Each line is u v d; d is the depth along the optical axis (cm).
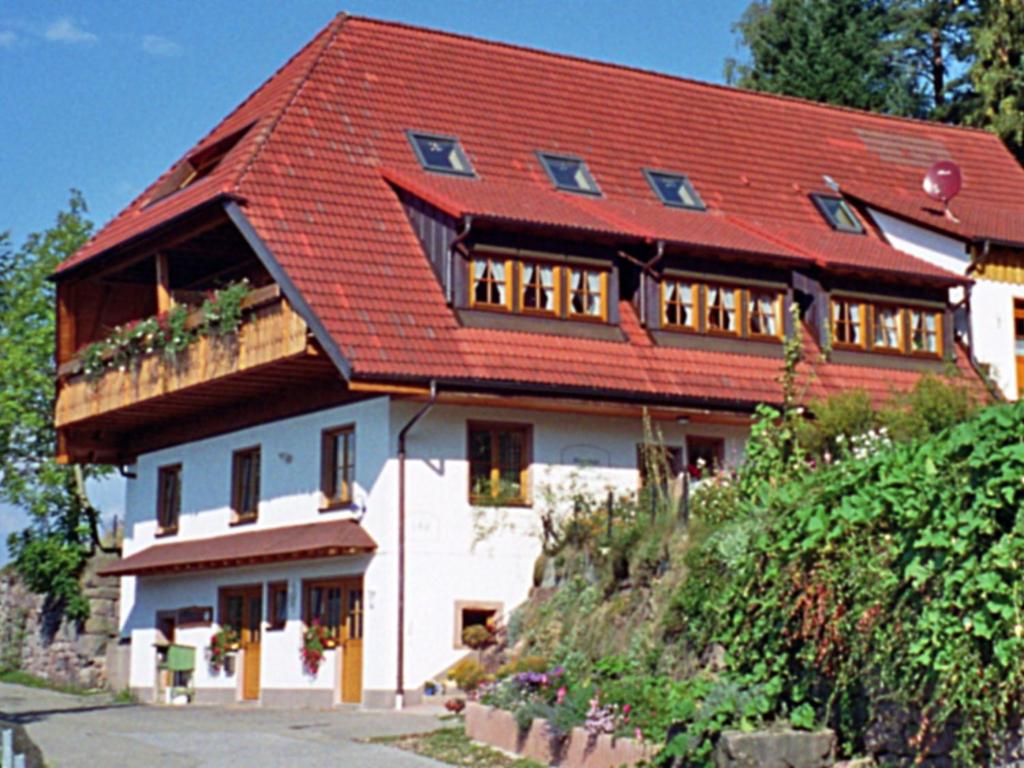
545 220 2703
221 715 2477
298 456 2805
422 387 2484
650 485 2356
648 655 1814
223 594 2998
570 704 1722
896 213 3319
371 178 2830
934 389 2508
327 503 2716
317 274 2567
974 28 4656
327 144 2870
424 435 2602
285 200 2698
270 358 2577
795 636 1538
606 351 2733
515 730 1794
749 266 2939
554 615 2267
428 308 2616
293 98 2947
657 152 3284
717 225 3052
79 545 3866
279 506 2845
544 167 3062
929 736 1368
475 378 2527
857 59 4962
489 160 3016
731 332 2906
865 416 2414
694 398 2734
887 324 3081
